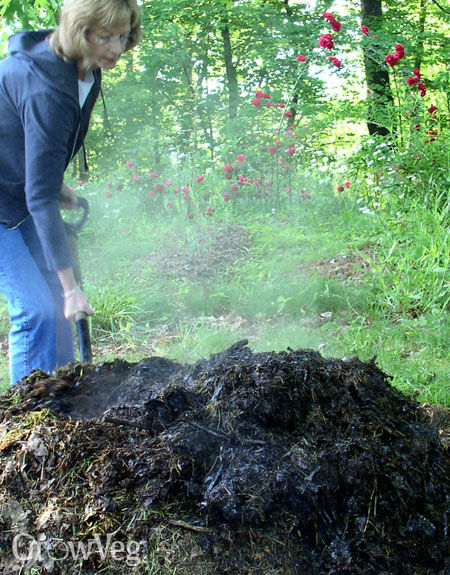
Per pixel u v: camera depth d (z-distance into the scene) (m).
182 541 1.76
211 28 14.34
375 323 4.58
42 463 2.00
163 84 14.00
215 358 2.41
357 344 4.17
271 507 1.81
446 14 13.70
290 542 1.79
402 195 6.74
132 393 2.29
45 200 2.44
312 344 4.25
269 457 1.91
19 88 2.38
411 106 7.43
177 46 13.75
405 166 6.86
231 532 1.78
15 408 2.28
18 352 2.84
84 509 1.87
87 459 1.96
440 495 2.01
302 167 9.37
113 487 1.87
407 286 5.04
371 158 7.31
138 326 4.90
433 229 5.88
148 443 1.96
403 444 2.06
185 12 13.68
